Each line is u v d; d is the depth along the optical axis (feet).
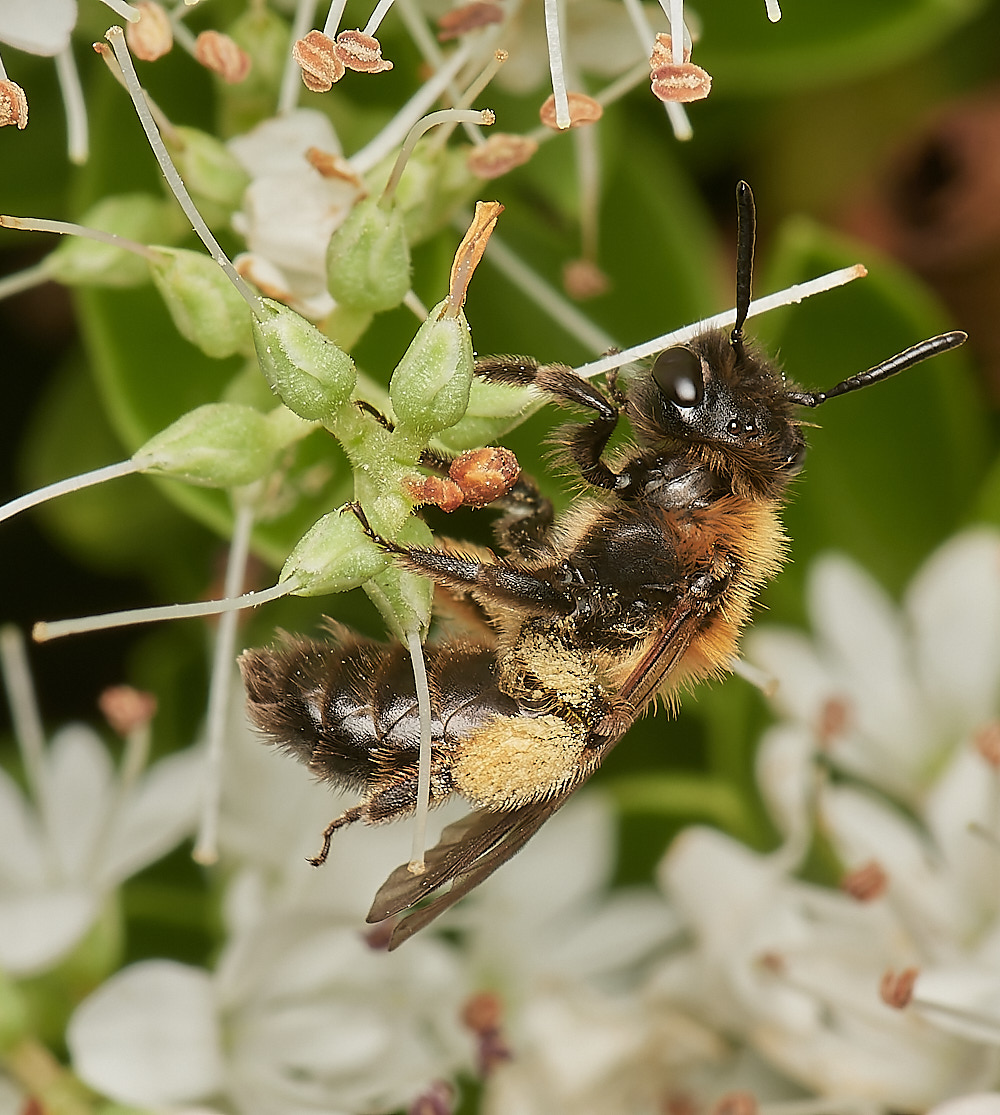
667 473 0.47
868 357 0.52
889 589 0.53
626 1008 0.50
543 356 0.51
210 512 0.48
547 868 0.51
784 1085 0.50
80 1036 0.48
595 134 0.50
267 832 0.50
